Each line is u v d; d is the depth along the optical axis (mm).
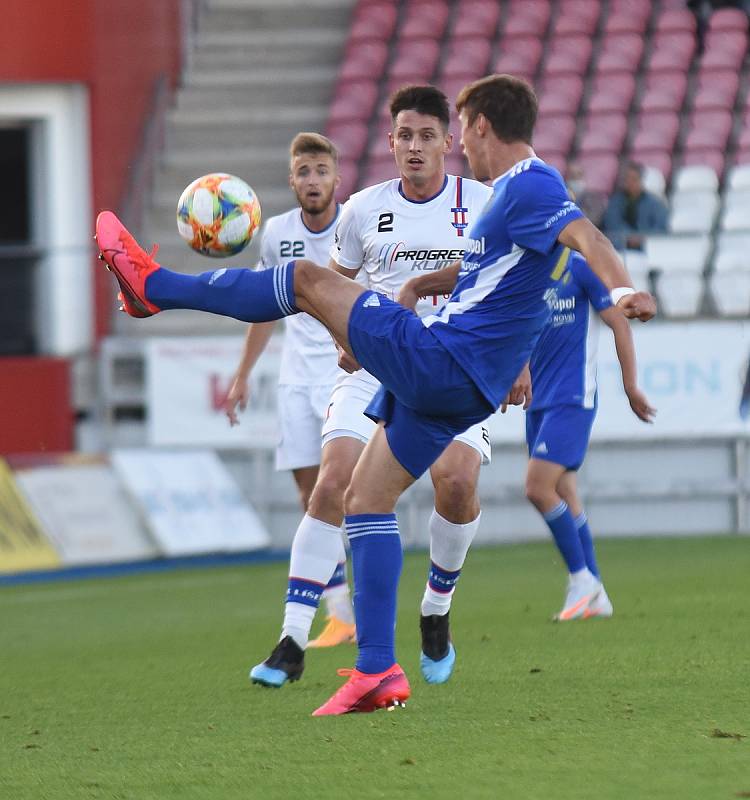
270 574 39688
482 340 15547
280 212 55500
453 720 15531
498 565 38656
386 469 16266
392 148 19719
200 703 17969
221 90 60719
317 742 14586
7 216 55188
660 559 37438
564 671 19094
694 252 45344
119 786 13000
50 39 51062
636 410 25844
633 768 12695
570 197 15398
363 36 62500
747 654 19828
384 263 19906
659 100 58531
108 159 52562
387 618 16312
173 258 52938
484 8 63312
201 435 44062
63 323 45562
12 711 18531
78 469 42812
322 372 25547
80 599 35250
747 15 61469
